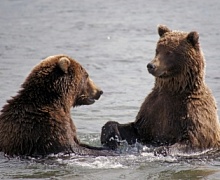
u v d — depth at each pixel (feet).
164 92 51.98
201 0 139.74
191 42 51.34
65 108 48.73
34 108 47.37
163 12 125.70
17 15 124.88
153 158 48.65
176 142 50.78
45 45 97.71
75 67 49.52
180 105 51.01
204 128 50.06
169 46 51.19
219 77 76.07
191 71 50.98
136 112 63.77
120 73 80.38
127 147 51.67
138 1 141.18
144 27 110.73
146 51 92.58
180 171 45.98
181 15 121.39
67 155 47.42
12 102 48.11
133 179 44.04
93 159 47.91
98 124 59.77
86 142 54.29
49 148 47.03
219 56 87.10
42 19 120.57
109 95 70.33
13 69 81.05
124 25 113.39
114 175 44.70
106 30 109.40
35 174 44.52
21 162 46.57
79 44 98.58
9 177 43.88
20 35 105.60
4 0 143.54
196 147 49.65
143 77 78.33
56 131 47.24
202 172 45.88
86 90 50.80
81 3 139.33
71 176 44.24
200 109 50.52
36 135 46.88
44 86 48.03
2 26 113.80
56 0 144.15
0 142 47.60
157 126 52.16
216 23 111.86
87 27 112.57
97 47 96.22
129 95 70.33
